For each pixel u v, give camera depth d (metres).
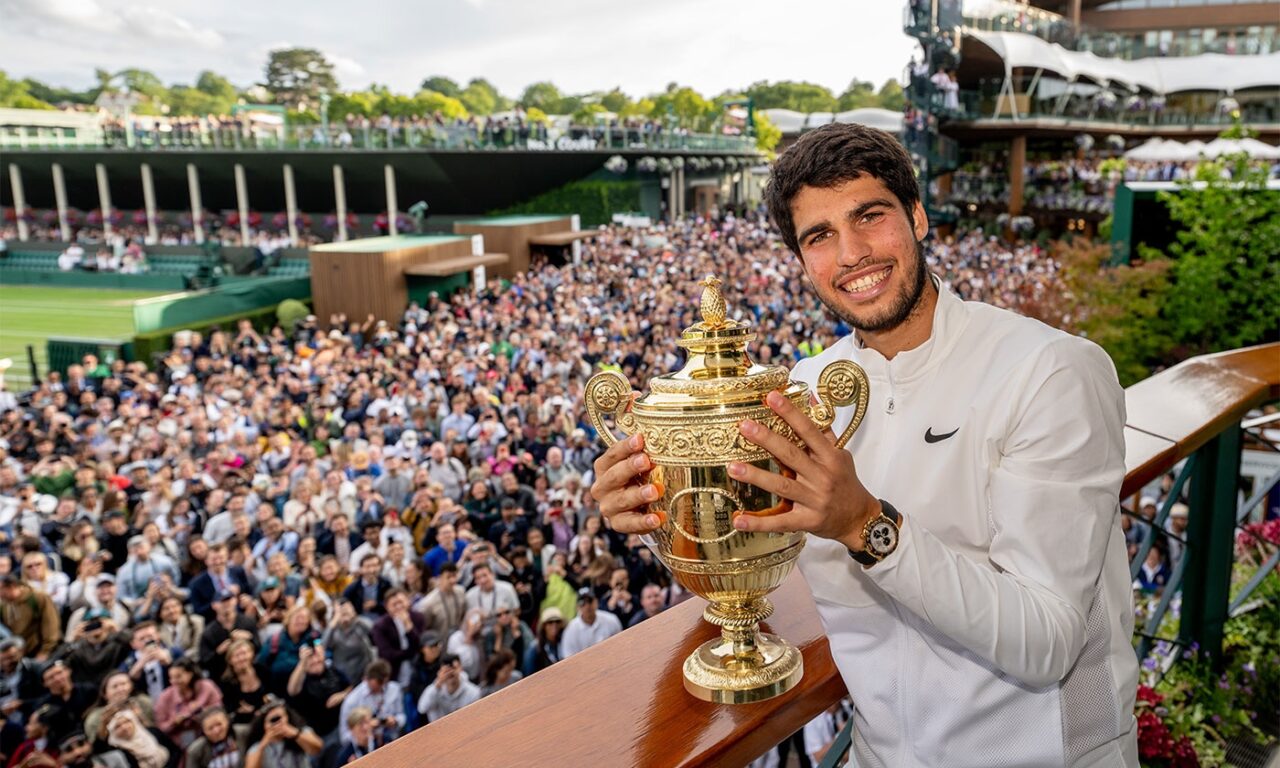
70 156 45.78
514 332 18.28
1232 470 2.77
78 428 12.08
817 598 1.49
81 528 8.38
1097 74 41.31
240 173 43.75
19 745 6.01
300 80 120.19
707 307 1.32
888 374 1.46
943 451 1.36
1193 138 43.94
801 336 18.56
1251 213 14.06
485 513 9.34
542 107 124.19
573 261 31.59
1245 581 3.60
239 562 7.76
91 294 36.00
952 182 41.19
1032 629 1.13
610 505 1.32
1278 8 49.38
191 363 17.44
